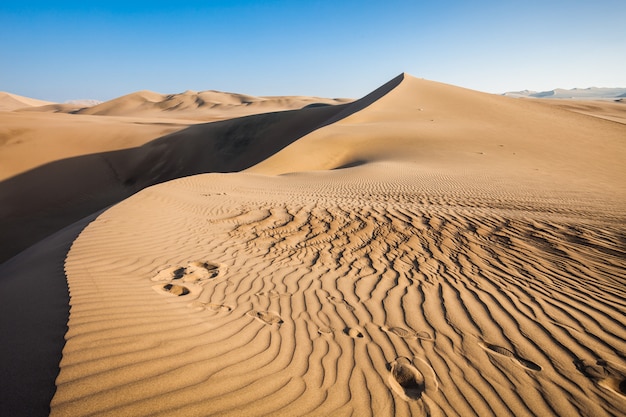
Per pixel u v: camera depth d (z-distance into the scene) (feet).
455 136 78.43
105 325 9.24
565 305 13.12
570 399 8.53
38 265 14.30
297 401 7.80
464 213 26.89
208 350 9.13
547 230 22.33
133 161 110.83
